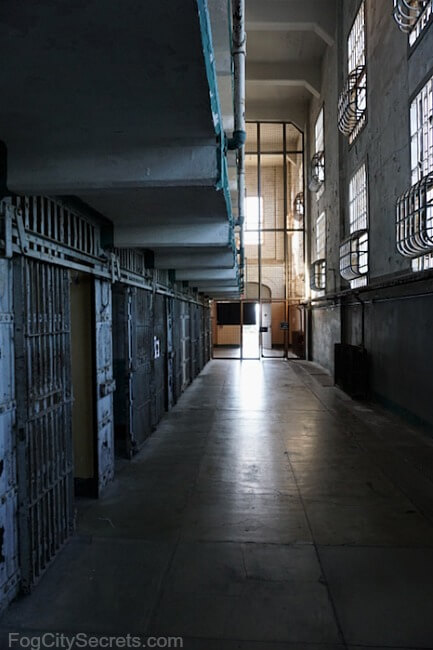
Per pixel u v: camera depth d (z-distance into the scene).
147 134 2.29
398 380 6.96
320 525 3.42
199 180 2.34
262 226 18.53
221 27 2.38
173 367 8.24
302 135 15.67
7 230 2.43
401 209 5.81
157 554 3.00
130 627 2.29
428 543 3.16
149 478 4.44
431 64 5.46
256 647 2.16
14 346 2.56
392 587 2.63
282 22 10.87
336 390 9.71
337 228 10.92
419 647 2.16
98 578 2.72
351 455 5.14
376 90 7.68
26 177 2.37
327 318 12.84
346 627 2.29
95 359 3.98
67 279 3.26
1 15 1.34
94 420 3.97
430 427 5.82
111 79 1.73
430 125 5.54
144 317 5.82
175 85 1.77
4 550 2.42
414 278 5.70
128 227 4.09
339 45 10.38
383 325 7.66
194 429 6.39
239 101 2.74
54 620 2.34
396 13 5.70
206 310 15.50
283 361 15.96
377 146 7.65
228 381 11.18
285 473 4.57
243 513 3.63
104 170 2.35
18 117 2.09
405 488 4.16
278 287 18.80
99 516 3.59
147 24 1.38
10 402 2.50
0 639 2.21
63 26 1.39
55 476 2.99
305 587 2.63
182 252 5.91
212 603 2.48
